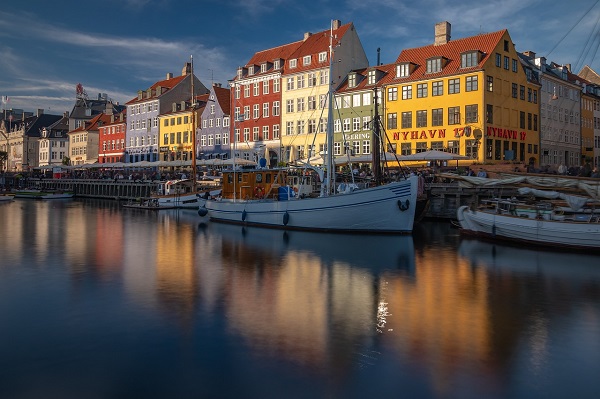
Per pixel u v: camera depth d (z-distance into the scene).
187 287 15.40
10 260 20.16
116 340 10.70
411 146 51.41
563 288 15.34
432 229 30.00
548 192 23.86
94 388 8.55
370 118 54.53
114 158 93.38
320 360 9.62
